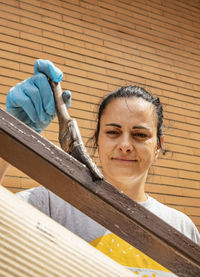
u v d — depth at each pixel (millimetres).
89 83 3395
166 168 3496
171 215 970
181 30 4344
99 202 309
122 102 909
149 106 933
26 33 3236
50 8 3496
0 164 639
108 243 804
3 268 197
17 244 204
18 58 3094
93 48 3582
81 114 3219
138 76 3738
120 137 866
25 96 730
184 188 3498
